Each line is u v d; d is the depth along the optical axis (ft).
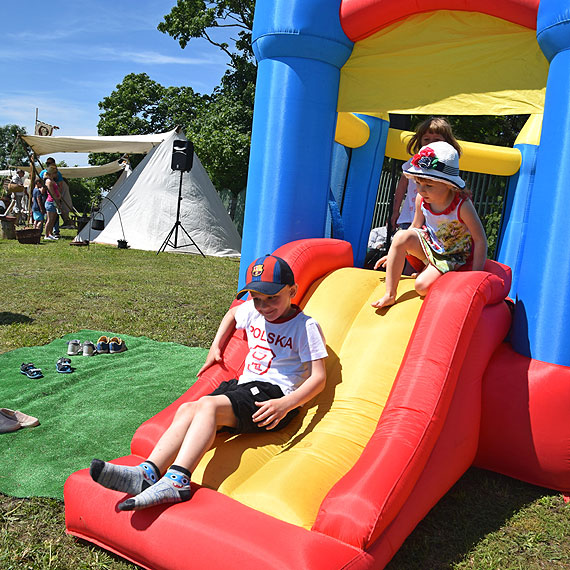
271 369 9.65
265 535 6.88
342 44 12.96
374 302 11.05
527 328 10.69
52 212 48.37
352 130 16.65
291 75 13.08
